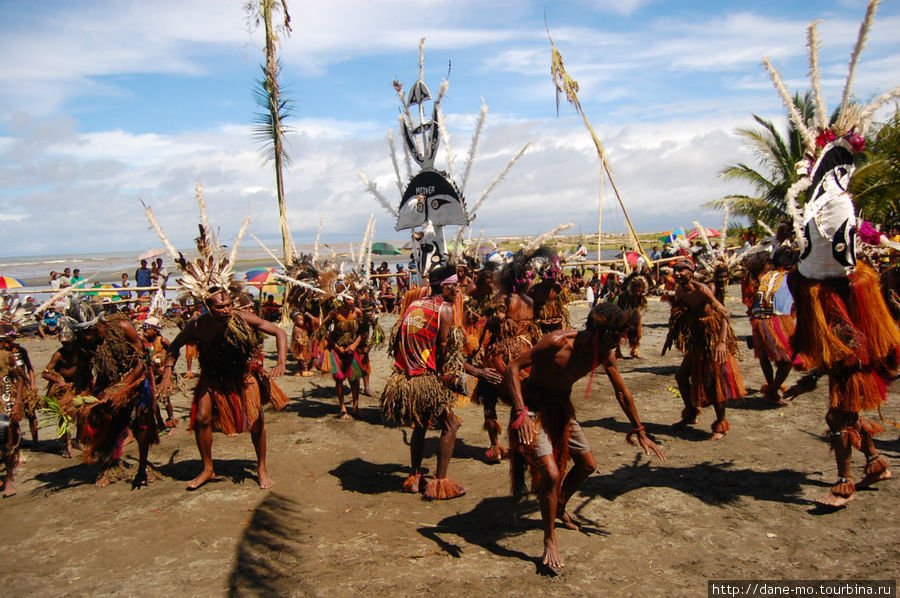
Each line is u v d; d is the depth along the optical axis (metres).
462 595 3.15
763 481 4.50
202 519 4.21
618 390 3.67
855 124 3.92
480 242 6.45
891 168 18.78
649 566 3.39
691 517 3.98
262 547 3.76
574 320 14.49
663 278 16.97
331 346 6.83
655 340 11.30
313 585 3.28
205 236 4.68
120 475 5.03
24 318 4.99
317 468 5.26
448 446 4.52
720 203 22.14
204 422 4.78
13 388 4.83
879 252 5.38
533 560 3.51
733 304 16.19
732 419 6.11
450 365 4.41
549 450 3.51
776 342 6.26
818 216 3.99
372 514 4.26
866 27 3.79
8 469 4.81
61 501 4.63
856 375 3.93
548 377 3.63
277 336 4.78
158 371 5.86
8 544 3.91
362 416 6.93
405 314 4.68
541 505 3.45
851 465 4.71
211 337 4.62
